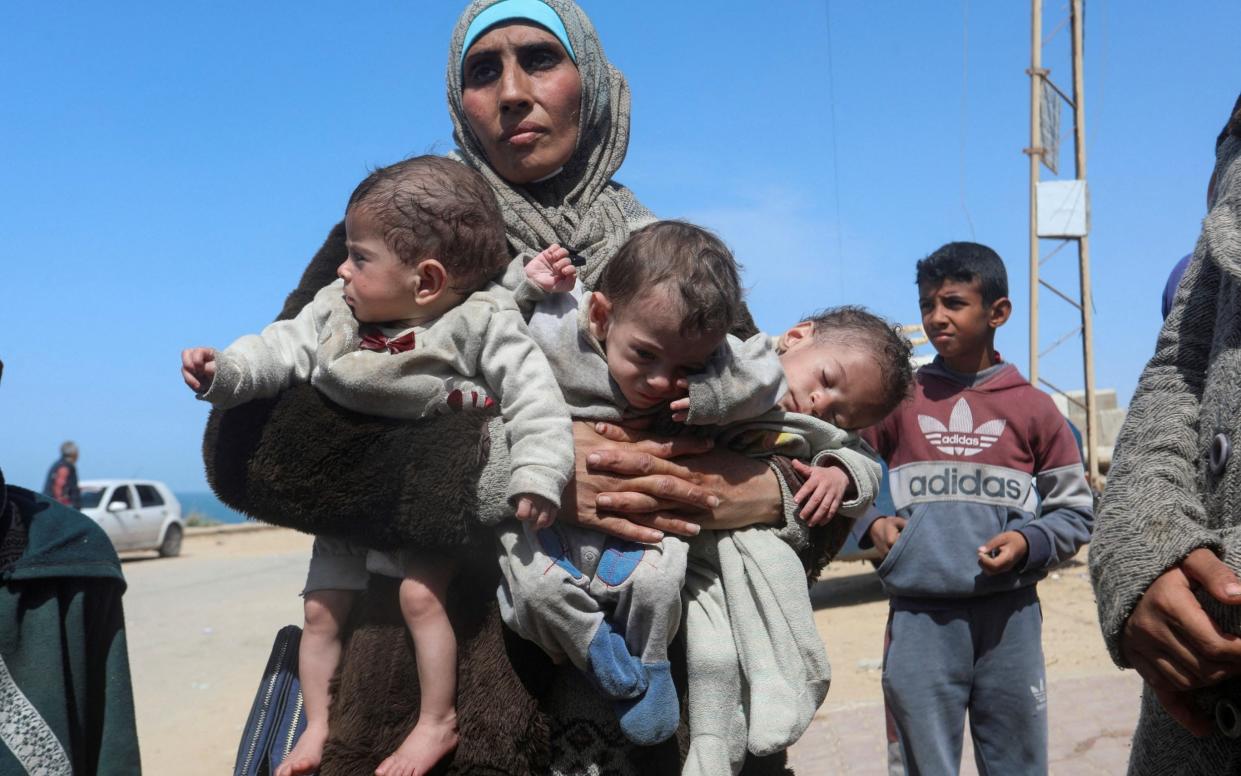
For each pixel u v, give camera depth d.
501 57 2.79
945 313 4.52
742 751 2.39
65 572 2.80
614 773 2.42
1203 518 2.21
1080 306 19.02
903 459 4.46
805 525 2.58
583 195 2.89
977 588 4.21
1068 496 4.38
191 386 2.32
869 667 8.34
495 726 2.37
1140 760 2.45
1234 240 2.21
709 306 2.27
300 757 2.49
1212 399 2.27
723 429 2.59
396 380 2.38
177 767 7.49
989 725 4.31
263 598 16.55
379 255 2.43
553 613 2.26
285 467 2.36
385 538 2.36
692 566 2.51
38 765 2.69
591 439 2.44
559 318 2.50
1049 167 19.64
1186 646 2.06
